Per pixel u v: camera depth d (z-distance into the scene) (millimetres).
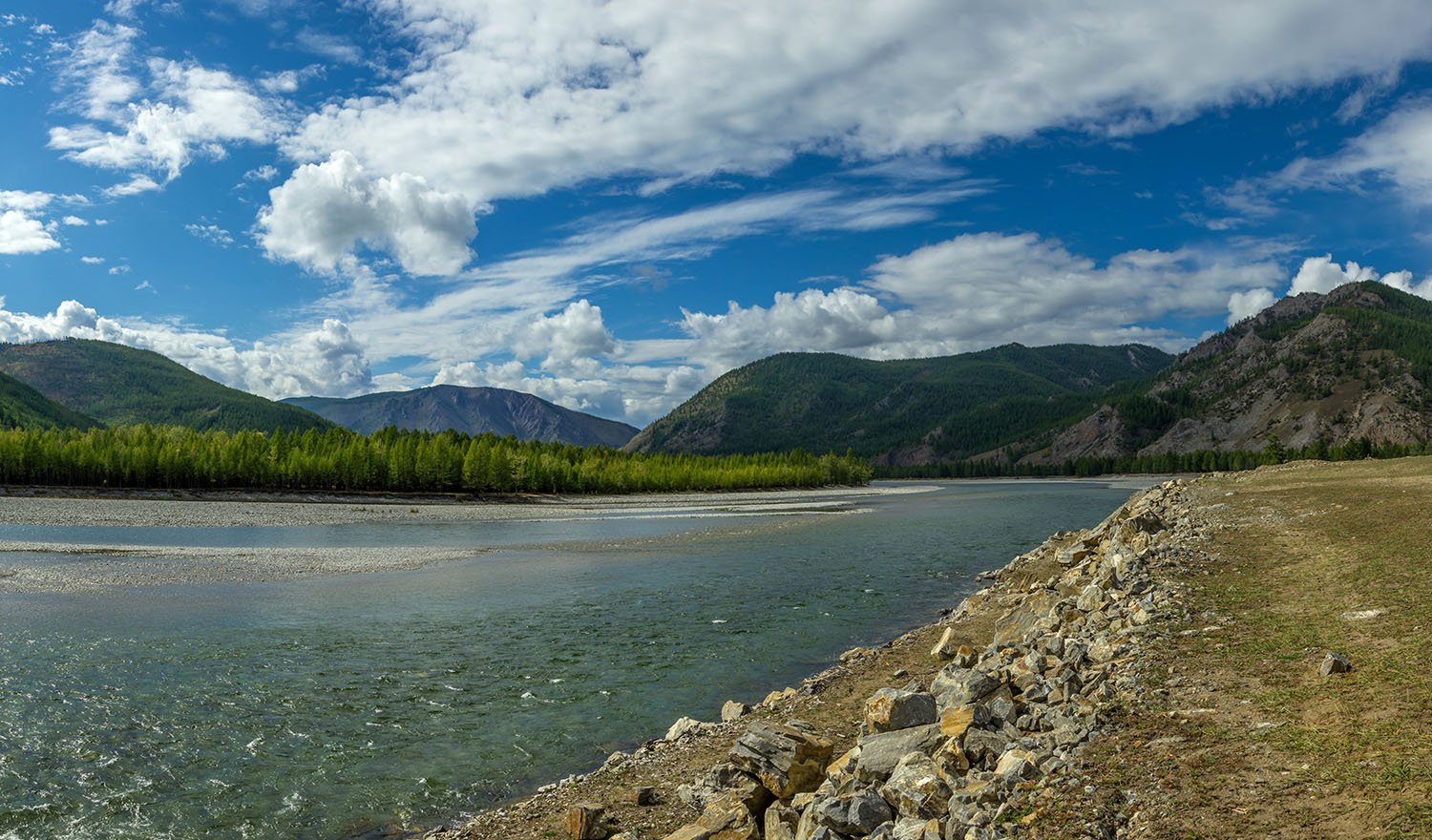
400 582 41125
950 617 28984
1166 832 7383
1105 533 36906
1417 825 6609
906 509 118625
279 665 23391
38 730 17406
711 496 175750
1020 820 8117
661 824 11820
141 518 84125
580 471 175000
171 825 13266
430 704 19906
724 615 31891
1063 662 14656
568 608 33406
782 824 10000
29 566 43062
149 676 21906
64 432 140500
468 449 171125
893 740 11500
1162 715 10633
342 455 141625
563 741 17391
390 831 13109
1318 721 9547
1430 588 15945
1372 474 50312
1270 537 27766
